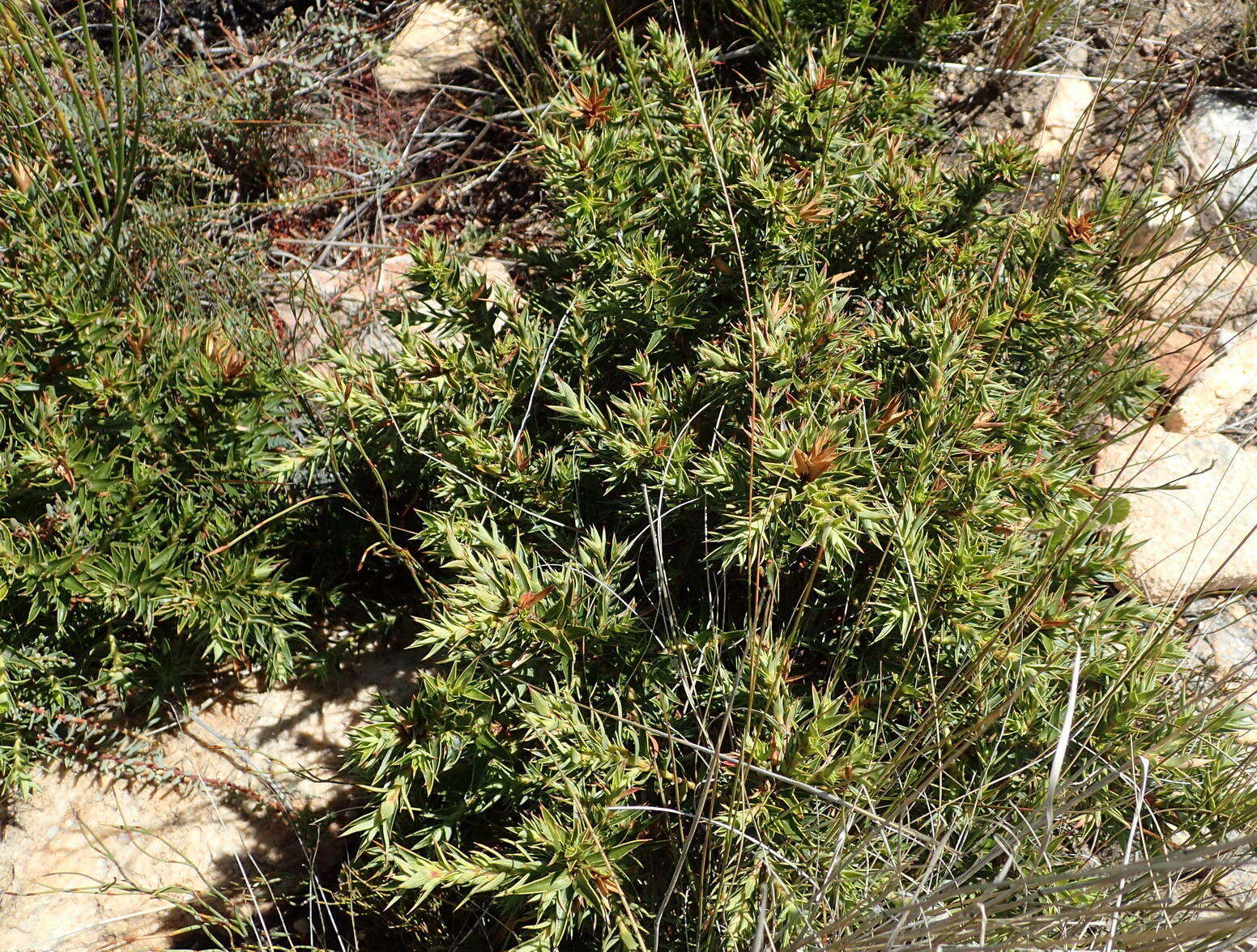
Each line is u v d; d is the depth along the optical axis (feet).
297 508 8.61
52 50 9.87
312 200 11.68
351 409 7.95
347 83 13.28
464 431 7.66
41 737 7.98
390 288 10.97
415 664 8.61
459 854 6.43
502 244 11.63
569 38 12.36
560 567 7.50
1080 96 11.65
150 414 8.18
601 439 7.49
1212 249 10.70
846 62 8.90
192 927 7.54
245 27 13.80
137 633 8.45
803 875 6.39
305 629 8.70
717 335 8.14
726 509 6.79
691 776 6.86
